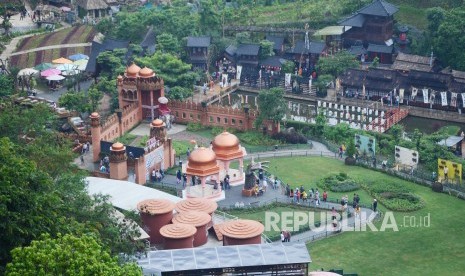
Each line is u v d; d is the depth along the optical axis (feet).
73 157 601.62
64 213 468.75
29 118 639.35
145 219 593.01
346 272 584.81
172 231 561.02
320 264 595.47
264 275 498.28
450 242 628.69
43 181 447.83
